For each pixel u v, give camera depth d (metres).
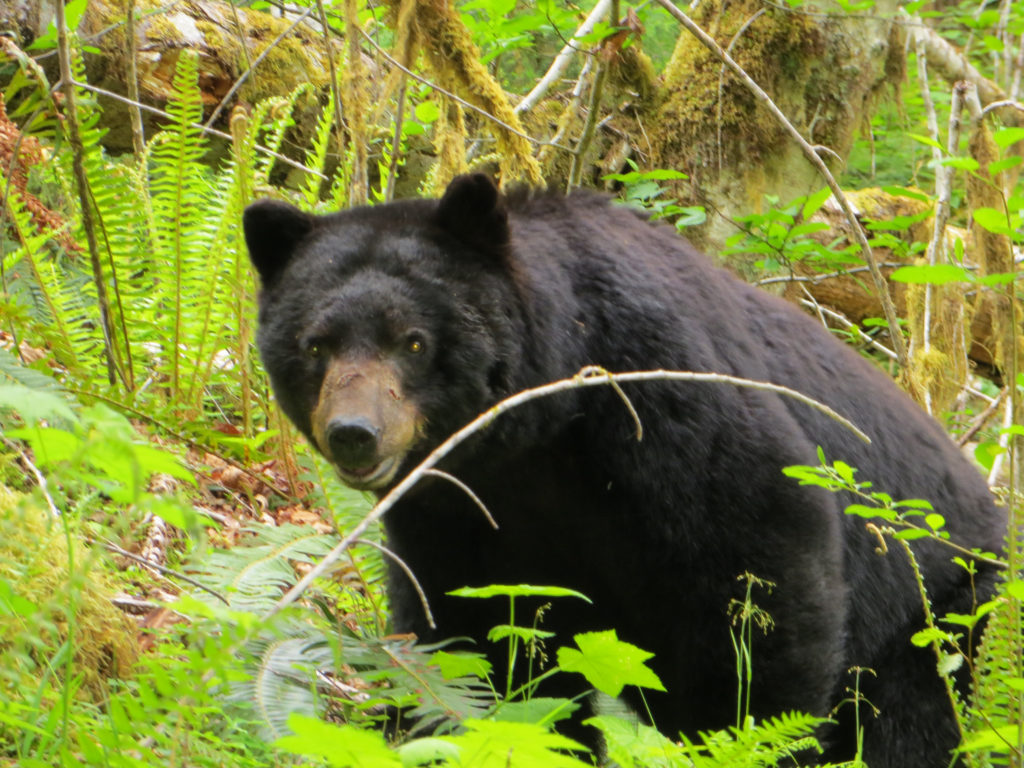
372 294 7.13
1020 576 8.75
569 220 8.06
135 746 4.48
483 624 8.11
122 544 7.98
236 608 6.64
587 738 8.44
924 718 8.80
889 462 9.01
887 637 8.88
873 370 9.62
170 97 13.45
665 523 7.50
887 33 14.32
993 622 6.82
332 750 3.69
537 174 11.13
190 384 11.12
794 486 7.56
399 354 7.10
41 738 5.16
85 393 9.40
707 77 14.16
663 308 7.63
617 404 7.50
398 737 7.11
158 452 3.51
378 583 8.85
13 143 10.69
